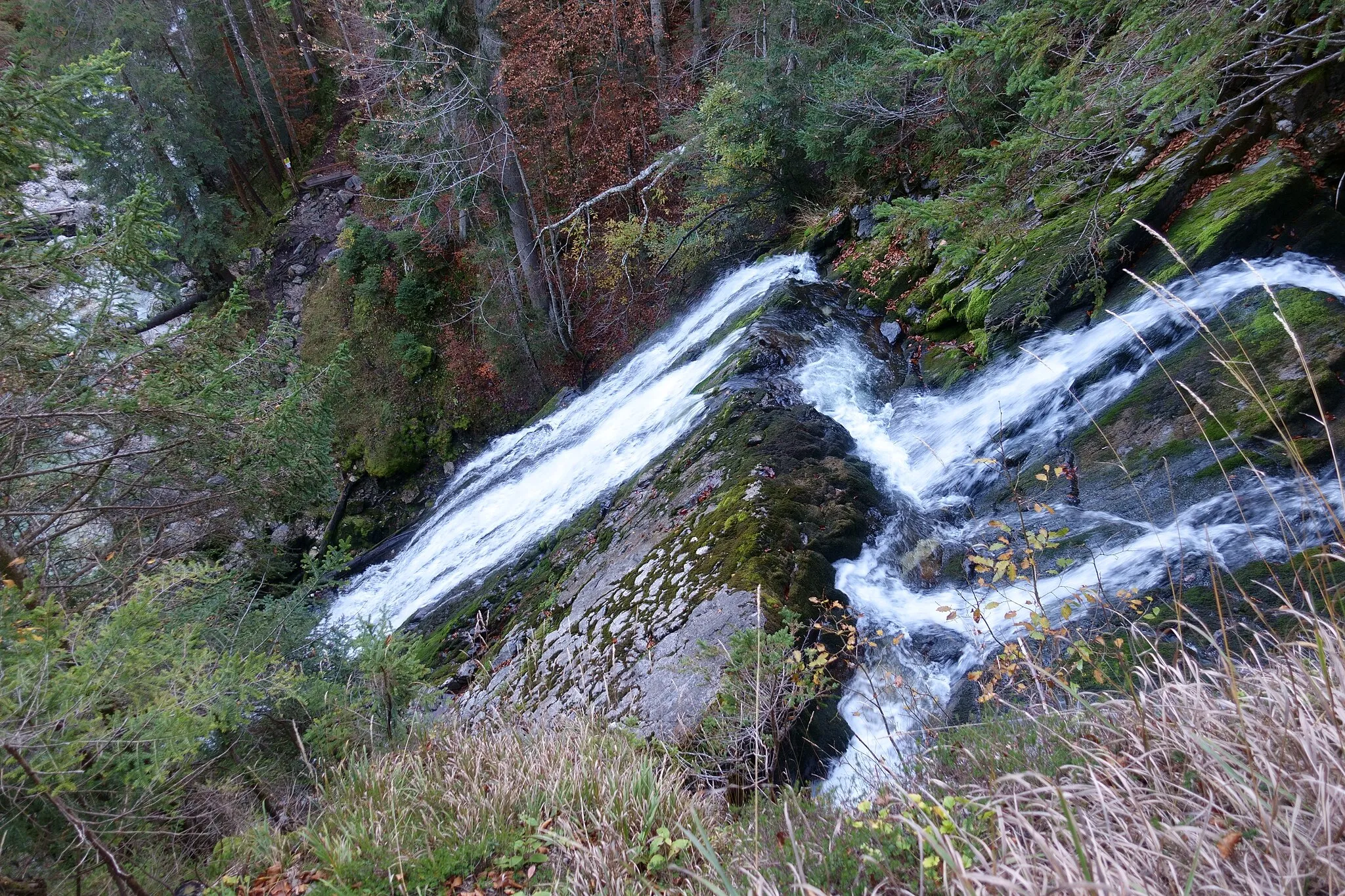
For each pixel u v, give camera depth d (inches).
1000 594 239.9
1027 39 291.1
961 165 448.5
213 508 296.2
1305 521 198.1
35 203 752.3
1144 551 222.1
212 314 841.5
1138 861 72.0
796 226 581.9
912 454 345.7
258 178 1013.2
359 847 134.3
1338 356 228.2
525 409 719.1
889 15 503.5
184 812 175.3
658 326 645.3
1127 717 101.4
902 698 218.2
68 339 249.4
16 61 206.8
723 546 277.4
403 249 748.0
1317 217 275.1
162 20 863.7
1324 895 64.0
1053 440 295.0
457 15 575.2
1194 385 258.8
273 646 268.8
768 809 142.6
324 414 327.9
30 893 135.6
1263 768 76.0
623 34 733.3
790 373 402.6
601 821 135.5
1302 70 267.4
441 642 401.7
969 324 376.5
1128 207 330.3
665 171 655.1
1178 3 249.9
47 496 259.4
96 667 148.2
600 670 258.7
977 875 68.1
